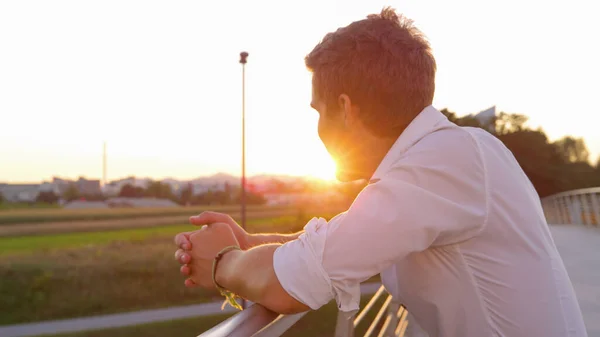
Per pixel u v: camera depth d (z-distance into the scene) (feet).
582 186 150.92
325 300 2.85
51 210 367.04
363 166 3.52
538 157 146.51
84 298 87.81
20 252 113.09
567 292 3.13
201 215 4.27
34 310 83.82
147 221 250.57
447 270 3.11
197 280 3.55
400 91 3.16
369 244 2.77
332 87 3.29
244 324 2.85
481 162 2.99
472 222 2.92
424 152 3.01
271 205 424.46
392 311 7.52
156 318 77.05
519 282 2.98
